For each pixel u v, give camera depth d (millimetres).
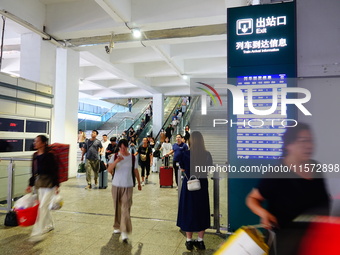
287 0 3338
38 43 7680
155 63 12992
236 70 3166
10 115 5906
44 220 3557
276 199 1656
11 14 6500
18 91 6172
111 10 6465
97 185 7395
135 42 8305
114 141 7137
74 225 4016
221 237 3559
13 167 4516
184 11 6758
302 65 3107
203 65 12297
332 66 3033
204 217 3133
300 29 3168
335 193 2832
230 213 3127
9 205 4445
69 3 7699
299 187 1641
